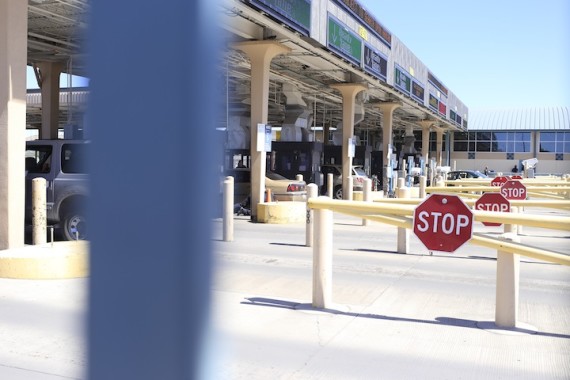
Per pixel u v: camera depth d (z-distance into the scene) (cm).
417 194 2894
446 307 689
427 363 495
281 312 650
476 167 6134
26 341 532
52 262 795
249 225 1594
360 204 614
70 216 1087
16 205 986
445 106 4381
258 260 983
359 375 466
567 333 590
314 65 2217
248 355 504
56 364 477
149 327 536
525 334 581
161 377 445
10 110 973
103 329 537
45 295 700
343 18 1997
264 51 1770
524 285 838
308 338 559
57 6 1556
